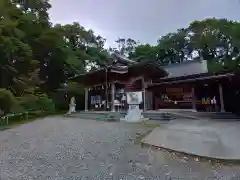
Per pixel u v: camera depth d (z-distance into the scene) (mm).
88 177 3303
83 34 29047
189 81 14852
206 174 3424
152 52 35812
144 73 15961
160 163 4051
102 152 4855
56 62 23391
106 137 6621
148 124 9562
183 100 16344
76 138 6535
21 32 14789
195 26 31344
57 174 3443
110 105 16344
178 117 11938
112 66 14445
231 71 14336
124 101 16000
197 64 20094
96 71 15086
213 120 10820
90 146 5441
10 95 12016
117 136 6762
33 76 17125
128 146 5441
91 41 31359
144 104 15297
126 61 16734
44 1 23000
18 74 15805
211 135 6402
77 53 26766
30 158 4434
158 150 5043
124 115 12359
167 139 6000
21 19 16734
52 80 24672
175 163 4051
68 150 5055
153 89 17734
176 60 36062
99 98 18312
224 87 14945
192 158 4363
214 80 14133
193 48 32656
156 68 15109
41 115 17812
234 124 8914
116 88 16688
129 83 16062
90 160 4242
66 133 7570
